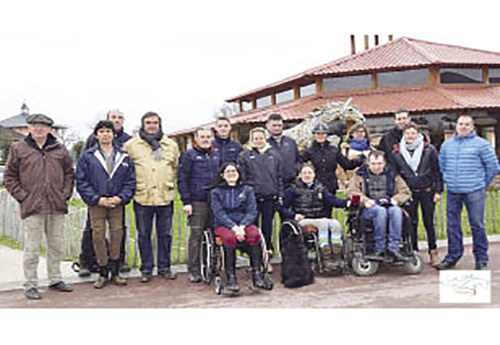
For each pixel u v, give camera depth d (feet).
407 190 27.99
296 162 29.43
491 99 77.92
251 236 24.66
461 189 27.35
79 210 34.63
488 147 27.12
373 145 34.35
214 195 25.23
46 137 24.81
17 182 24.26
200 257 26.78
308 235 26.99
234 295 23.99
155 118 27.07
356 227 27.84
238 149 28.45
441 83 83.15
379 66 83.46
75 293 24.93
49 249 25.29
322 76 87.15
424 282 25.45
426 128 78.48
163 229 27.43
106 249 25.99
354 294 23.68
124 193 25.58
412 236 29.09
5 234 43.50
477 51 92.73
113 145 26.04
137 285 26.25
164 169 26.84
